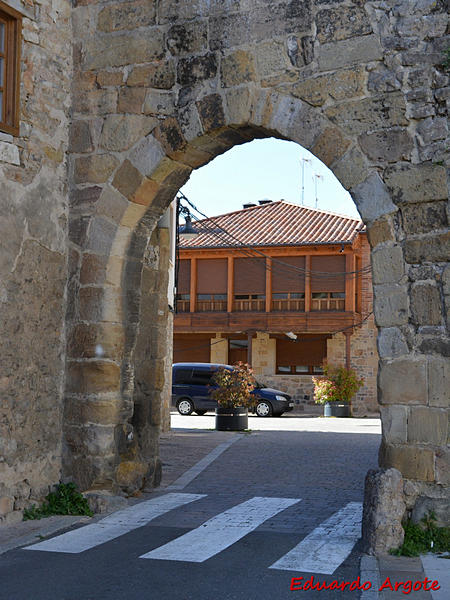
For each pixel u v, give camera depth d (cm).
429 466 622
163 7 782
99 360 776
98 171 795
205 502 805
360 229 3058
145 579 498
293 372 3181
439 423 625
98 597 457
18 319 723
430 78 663
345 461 1197
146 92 781
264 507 775
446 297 636
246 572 518
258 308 3153
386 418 643
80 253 795
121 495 807
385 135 675
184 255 3244
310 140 706
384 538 579
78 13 819
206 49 757
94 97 803
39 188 759
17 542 603
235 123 738
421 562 553
